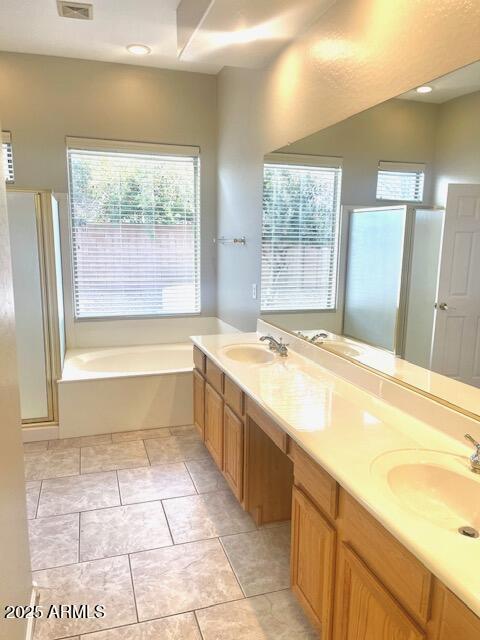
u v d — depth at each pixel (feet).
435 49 5.30
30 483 9.23
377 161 6.52
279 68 9.36
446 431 5.30
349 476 4.36
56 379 11.07
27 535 5.77
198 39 8.62
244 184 11.73
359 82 6.78
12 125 12.32
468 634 3.06
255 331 11.39
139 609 6.15
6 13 9.78
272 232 10.16
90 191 13.34
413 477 4.60
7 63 12.07
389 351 6.53
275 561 7.11
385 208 6.49
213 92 13.88
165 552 7.27
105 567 6.92
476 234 4.90
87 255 13.57
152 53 12.12
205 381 9.91
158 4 9.36
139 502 8.64
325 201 7.97
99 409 11.47
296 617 6.07
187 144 13.87
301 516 5.50
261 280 10.87
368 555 4.18
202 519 8.15
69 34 10.89
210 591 6.48
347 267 7.48
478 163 4.79
